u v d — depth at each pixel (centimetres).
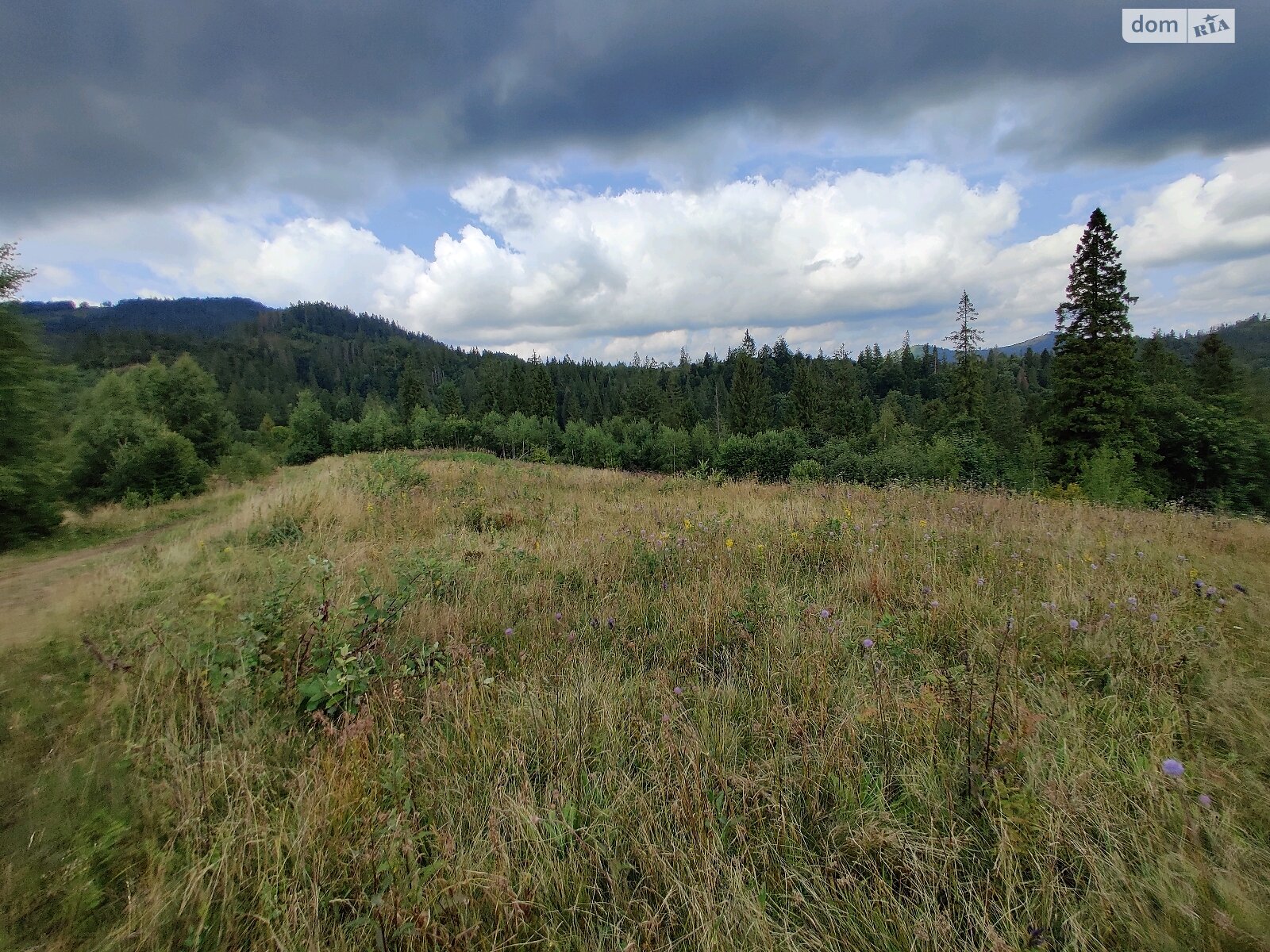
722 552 516
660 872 179
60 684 317
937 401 4244
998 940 146
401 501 887
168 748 240
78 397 2370
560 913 172
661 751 229
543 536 681
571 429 4600
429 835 197
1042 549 493
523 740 246
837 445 2122
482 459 2552
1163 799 188
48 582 725
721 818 198
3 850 196
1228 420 2420
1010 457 2755
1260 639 302
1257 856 166
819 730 240
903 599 400
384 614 346
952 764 217
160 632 339
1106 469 1733
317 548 623
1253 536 673
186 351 11044
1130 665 288
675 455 3925
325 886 183
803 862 183
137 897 178
